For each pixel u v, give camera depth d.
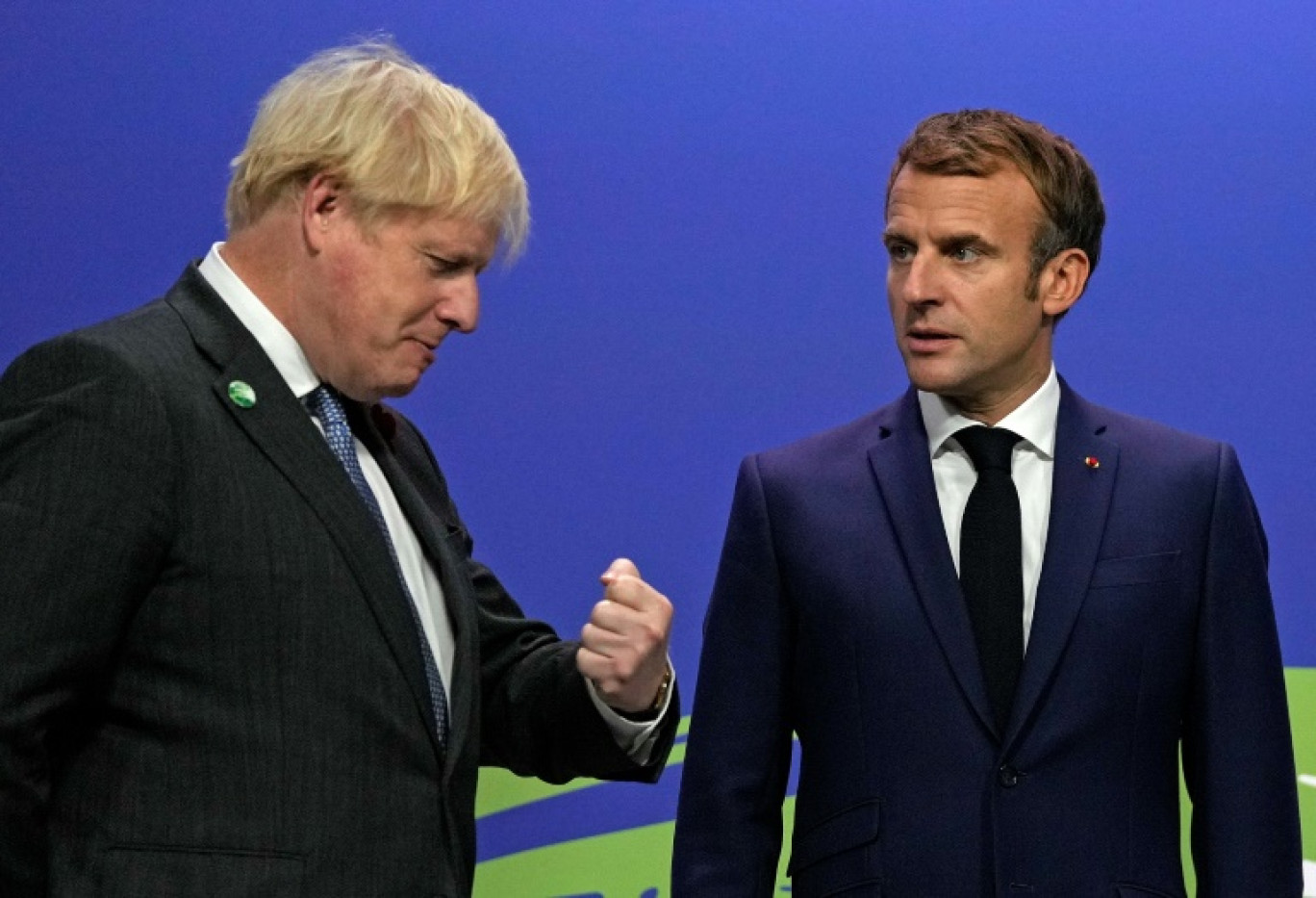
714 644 3.00
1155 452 2.95
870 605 2.85
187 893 2.04
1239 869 2.80
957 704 2.78
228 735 2.09
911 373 2.88
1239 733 2.84
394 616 2.23
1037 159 2.87
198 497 2.13
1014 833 2.72
